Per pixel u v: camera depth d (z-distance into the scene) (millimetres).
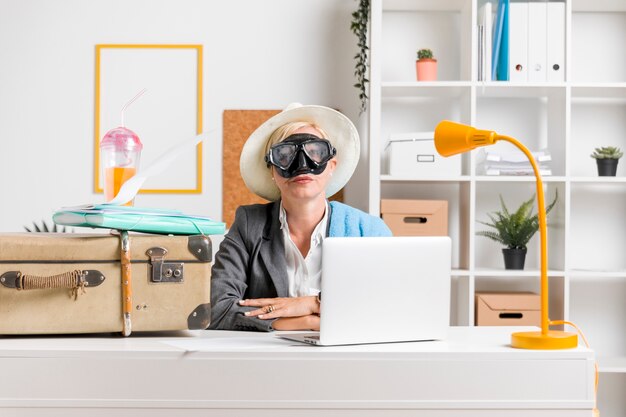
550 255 3941
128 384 1563
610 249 4102
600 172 3855
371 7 3715
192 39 4102
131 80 4105
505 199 4094
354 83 4098
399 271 1691
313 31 4102
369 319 1674
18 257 1662
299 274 2459
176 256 1735
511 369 1589
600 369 3654
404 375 1578
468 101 3791
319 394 1572
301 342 1695
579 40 4113
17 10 4113
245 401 1569
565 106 3742
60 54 4109
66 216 1732
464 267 3877
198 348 1587
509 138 1733
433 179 3707
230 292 2307
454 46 4086
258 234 2432
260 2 4102
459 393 1584
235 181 4062
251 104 4094
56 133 4113
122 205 1803
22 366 1562
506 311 3715
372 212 3689
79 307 1688
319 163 2301
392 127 4105
